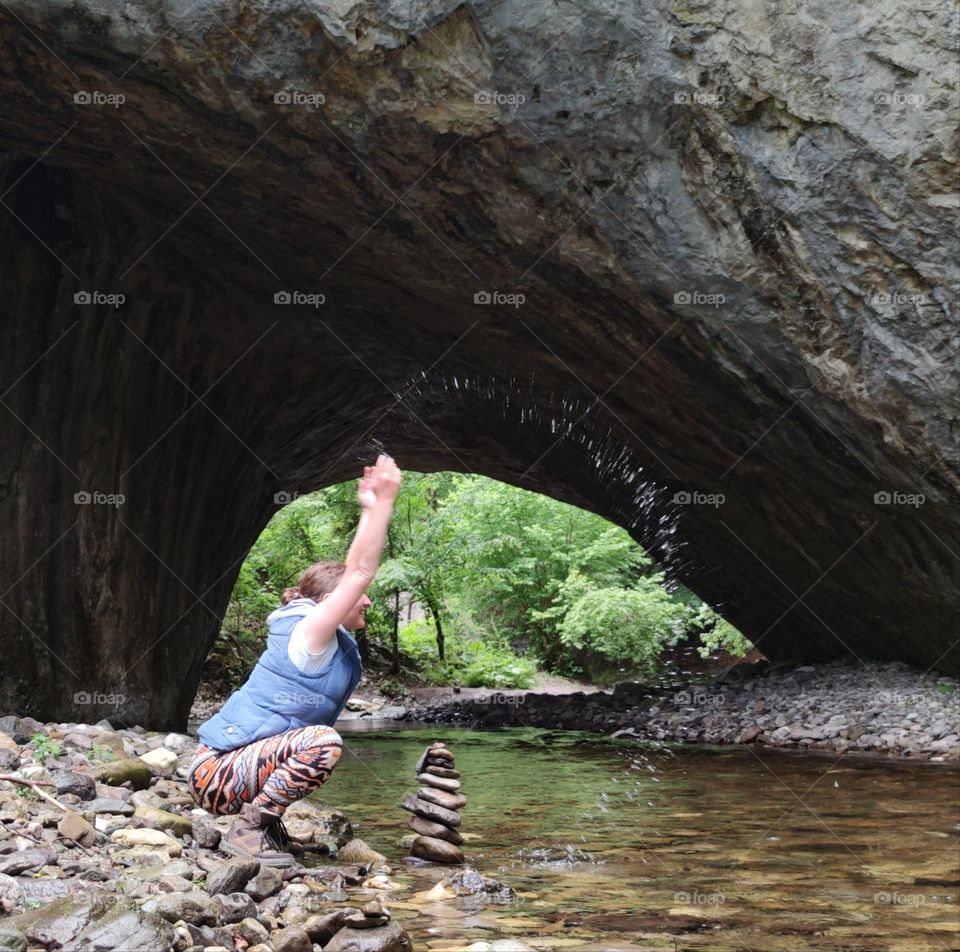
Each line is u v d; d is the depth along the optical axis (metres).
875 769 7.68
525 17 6.11
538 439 12.07
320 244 7.84
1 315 7.61
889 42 6.47
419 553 22.47
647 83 6.45
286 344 9.85
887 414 7.35
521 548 25.11
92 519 8.04
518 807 5.57
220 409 9.73
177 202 7.70
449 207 7.04
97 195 7.88
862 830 4.88
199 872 3.13
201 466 9.57
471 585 25.20
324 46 5.90
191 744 6.24
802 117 6.61
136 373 8.55
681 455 9.97
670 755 8.73
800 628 13.39
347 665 3.73
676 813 5.38
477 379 10.37
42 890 2.68
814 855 4.25
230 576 10.90
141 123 6.47
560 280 7.55
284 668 3.67
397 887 3.47
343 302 9.13
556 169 6.70
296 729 3.64
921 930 3.09
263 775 3.61
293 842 3.87
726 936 2.97
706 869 3.92
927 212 6.68
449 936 2.87
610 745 9.77
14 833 3.16
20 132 6.85
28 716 7.42
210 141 6.56
